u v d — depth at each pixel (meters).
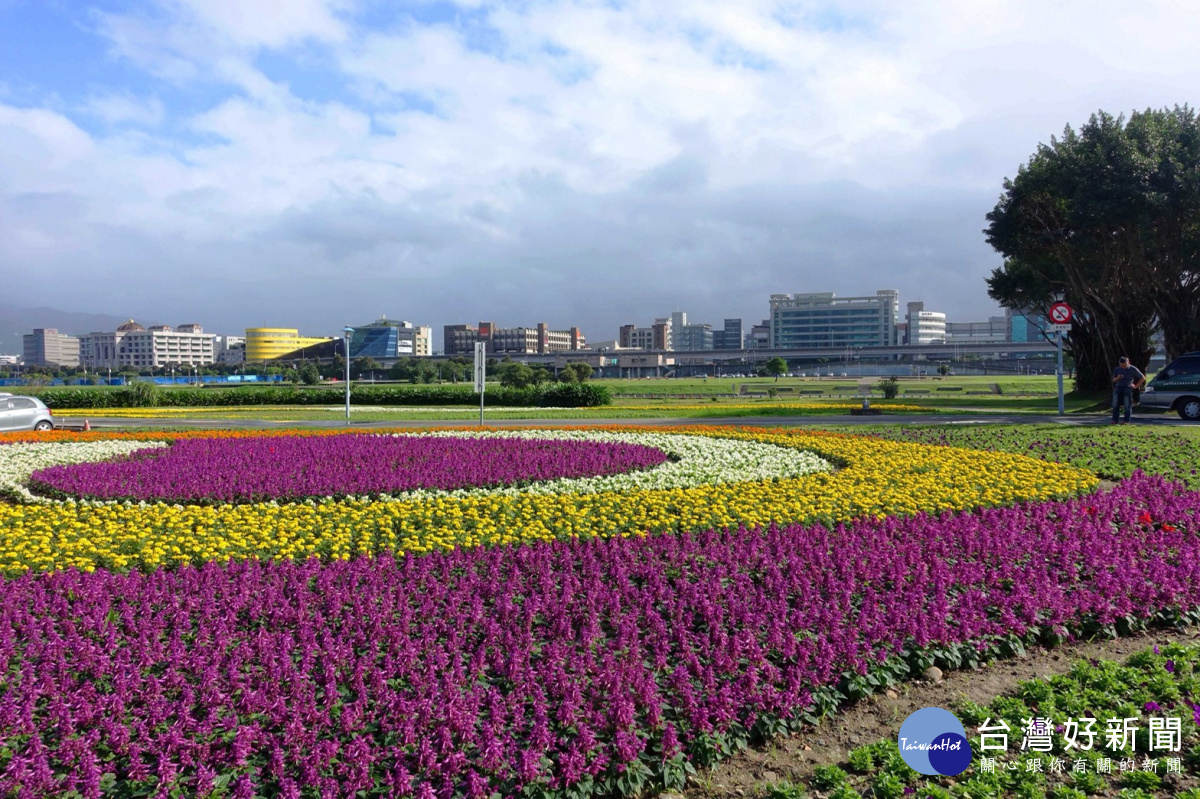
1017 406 36.31
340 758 4.79
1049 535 9.09
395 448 18.14
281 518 10.24
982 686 6.17
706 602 6.79
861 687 5.83
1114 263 34.66
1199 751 5.00
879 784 4.72
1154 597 7.31
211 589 7.18
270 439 20.64
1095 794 4.77
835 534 9.37
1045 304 45.66
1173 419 26.14
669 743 4.87
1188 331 35.44
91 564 8.16
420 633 6.41
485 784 4.51
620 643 6.18
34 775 4.45
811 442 18.55
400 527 9.95
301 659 5.95
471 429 24.44
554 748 4.92
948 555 8.71
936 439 19.77
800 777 5.00
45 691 5.45
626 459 16.11
